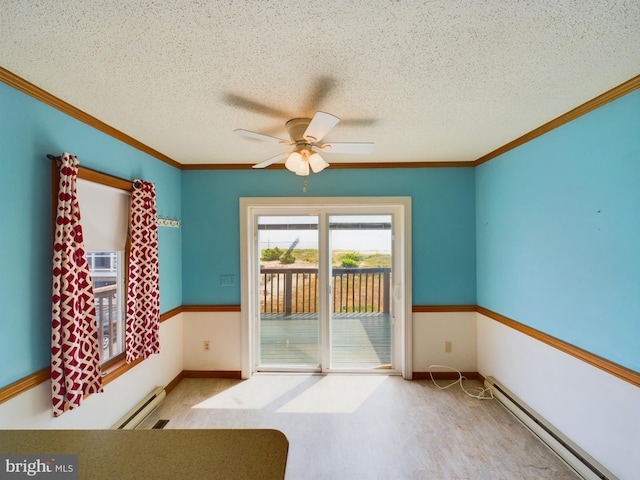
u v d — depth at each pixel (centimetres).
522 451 206
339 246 331
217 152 276
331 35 121
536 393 225
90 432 83
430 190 315
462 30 118
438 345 315
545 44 127
